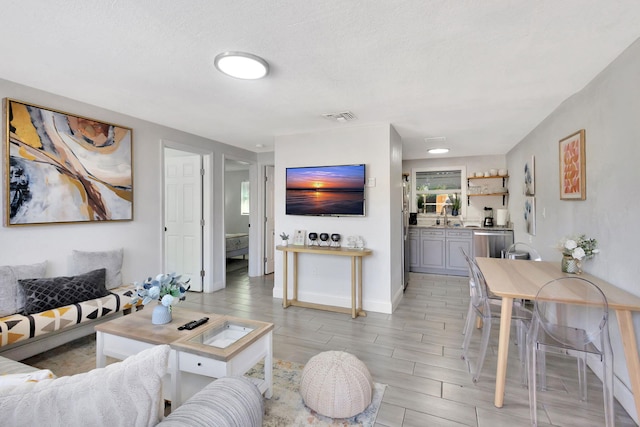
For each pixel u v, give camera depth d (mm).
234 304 4133
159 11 1580
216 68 2242
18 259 2570
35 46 1942
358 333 3172
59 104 2828
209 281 4676
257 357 1951
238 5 1530
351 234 3930
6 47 1954
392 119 3541
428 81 2467
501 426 1846
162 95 2803
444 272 5926
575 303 1850
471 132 4176
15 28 1736
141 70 2287
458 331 3232
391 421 1880
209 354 1661
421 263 6102
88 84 2559
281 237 4156
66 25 1708
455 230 5840
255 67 2168
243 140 4711
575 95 2738
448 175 6473
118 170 3318
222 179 4910
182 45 1923
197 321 2104
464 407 2016
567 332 2027
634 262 1952
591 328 1966
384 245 3775
